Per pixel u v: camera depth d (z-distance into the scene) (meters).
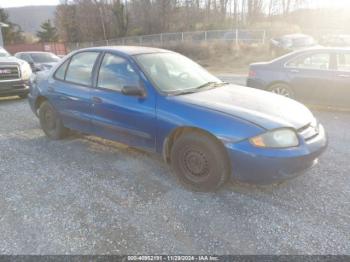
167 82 3.59
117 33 45.94
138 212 2.84
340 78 6.09
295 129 2.93
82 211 2.86
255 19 42.66
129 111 3.55
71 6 49.19
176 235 2.51
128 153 4.27
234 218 2.74
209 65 20.52
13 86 7.84
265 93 3.81
